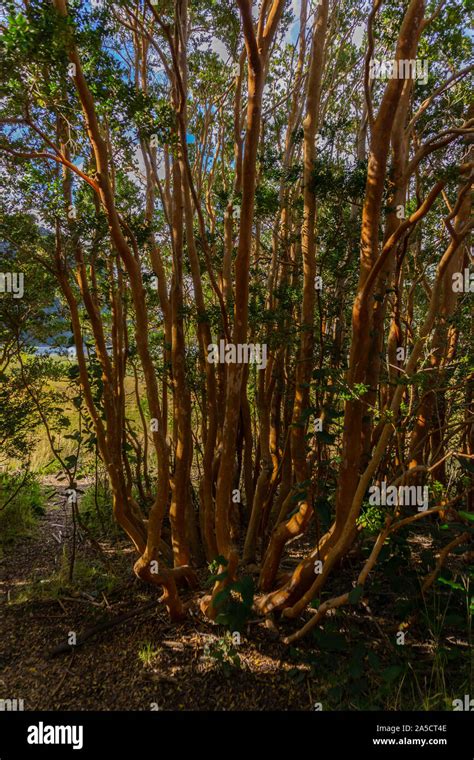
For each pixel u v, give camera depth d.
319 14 2.35
